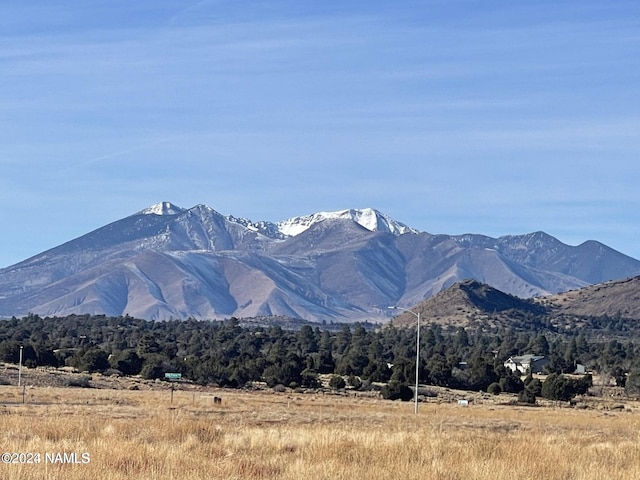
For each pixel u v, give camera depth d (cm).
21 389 9038
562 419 7512
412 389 11194
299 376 12850
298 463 2677
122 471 2491
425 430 4678
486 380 14025
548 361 19038
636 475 2786
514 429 5650
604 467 2917
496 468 2731
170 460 2680
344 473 2573
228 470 2573
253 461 2781
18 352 13125
